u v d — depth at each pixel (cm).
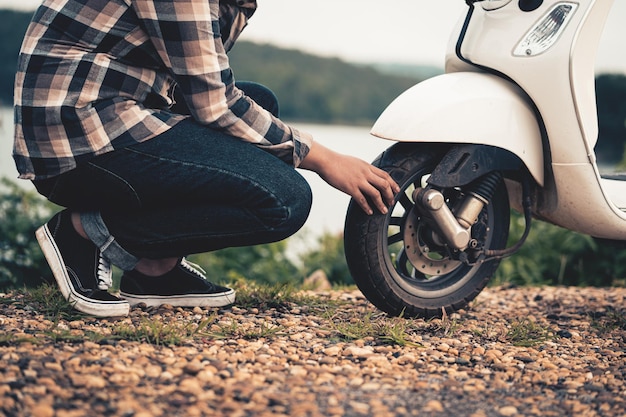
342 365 230
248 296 310
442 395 208
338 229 617
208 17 238
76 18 238
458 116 262
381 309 282
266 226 256
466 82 271
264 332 255
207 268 506
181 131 246
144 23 237
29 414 178
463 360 240
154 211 255
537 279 489
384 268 274
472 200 273
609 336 289
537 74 266
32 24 246
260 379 211
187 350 231
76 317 257
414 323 280
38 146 242
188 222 255
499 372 233
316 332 264
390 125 262
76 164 243
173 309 287
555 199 283
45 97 238
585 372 238
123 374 205
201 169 246
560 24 266
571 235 498
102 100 241
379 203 262
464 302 292
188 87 242
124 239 257
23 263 469
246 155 250
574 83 264
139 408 185
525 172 280
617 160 531
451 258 278
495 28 275
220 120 247
